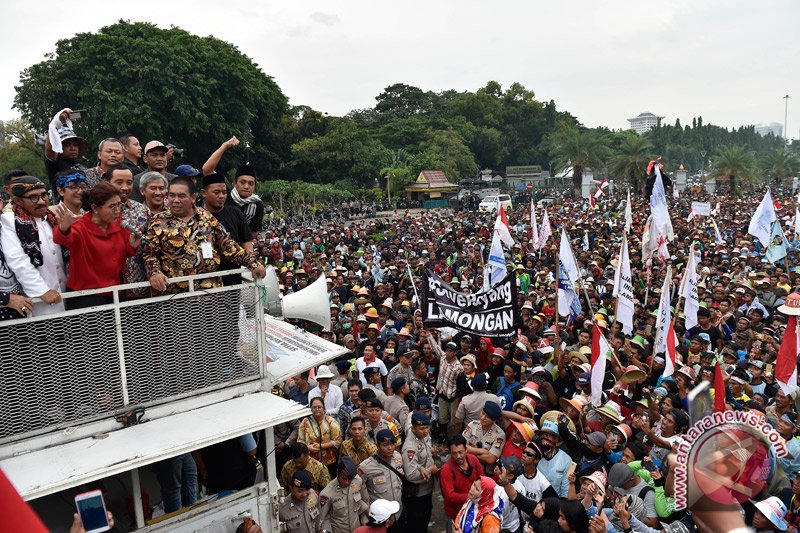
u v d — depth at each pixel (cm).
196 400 550
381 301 1639
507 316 998
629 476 641
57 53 4334
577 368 1023
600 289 1728
